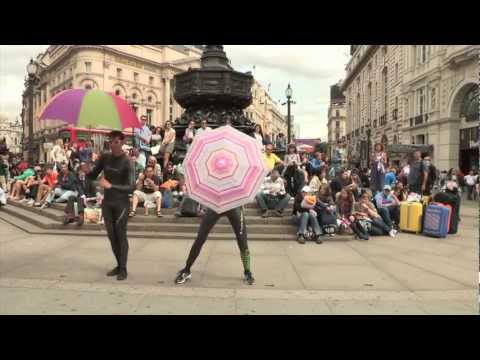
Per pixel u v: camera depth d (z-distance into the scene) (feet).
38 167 40.45
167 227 26.50
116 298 14.02
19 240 24.58
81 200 27.89
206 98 39.55
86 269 17.93
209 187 14.78
